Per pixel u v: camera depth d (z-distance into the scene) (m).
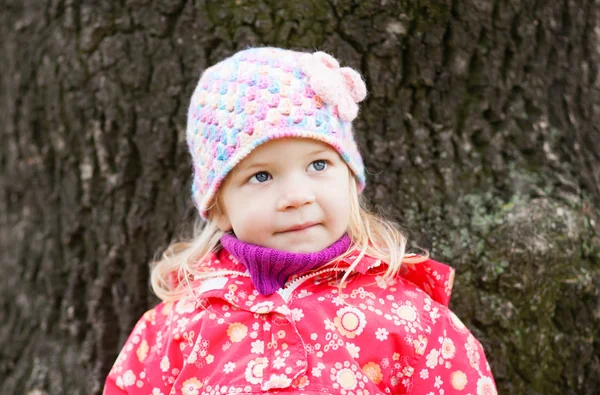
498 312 2.10
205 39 2.16
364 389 1.68
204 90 1.83
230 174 1.76
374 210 2.13
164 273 2.06
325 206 1.73
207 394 1.73
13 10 2.48
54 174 2.38
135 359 1.94
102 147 2.26
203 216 1.90
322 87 1.74
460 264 2.11
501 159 2.20
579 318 2.18
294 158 1.71
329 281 1.81
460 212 2.16
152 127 2.22
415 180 2.16
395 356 1.75
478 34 2.18
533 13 2.22
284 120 1.71
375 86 2.13
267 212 1.72
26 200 2.45
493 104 2.20
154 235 2.25
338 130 1.77
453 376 1.76
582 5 2.31
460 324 1.84
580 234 2.17
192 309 1.88
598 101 2.36
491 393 1.79
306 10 2.11
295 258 1.73
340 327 1.74
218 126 1.75
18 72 2.42
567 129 2.27
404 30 2.13
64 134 2.32
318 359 1.70
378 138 2.15
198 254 1.96
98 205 2.30
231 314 1.79
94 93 2.25
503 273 2.10
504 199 2.17
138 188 2.25
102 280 2.30
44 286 2.41
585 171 2.27
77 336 2.36
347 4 2.11
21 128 2.43
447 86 2.18
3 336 2.50
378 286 1.83
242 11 2.13
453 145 2.19
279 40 2.12
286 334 1.73
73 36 2.28
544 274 2.12
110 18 2.23
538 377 2.14
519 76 2.21
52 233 2.39
